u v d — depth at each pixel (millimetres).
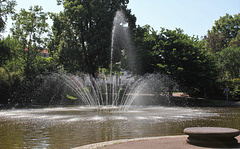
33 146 6723
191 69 31516
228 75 54469
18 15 36719
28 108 22438
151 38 33375
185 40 31719
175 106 26141
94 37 33531
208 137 5953
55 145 6824
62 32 35938
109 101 31844
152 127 10086
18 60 38969
